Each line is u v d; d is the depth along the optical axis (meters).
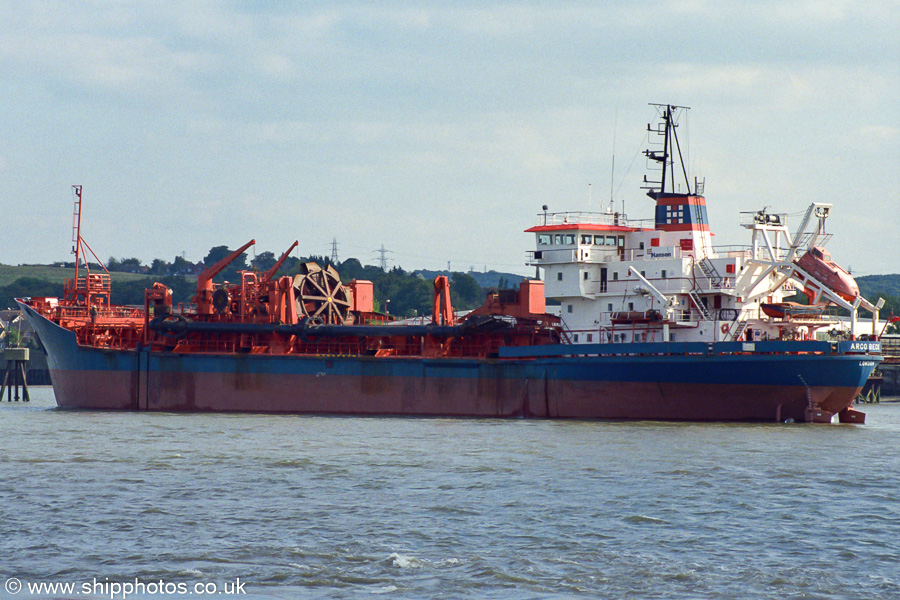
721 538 140.25
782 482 178.50
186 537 140.88
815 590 118.00
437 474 187.75
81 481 183.25
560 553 132.62
